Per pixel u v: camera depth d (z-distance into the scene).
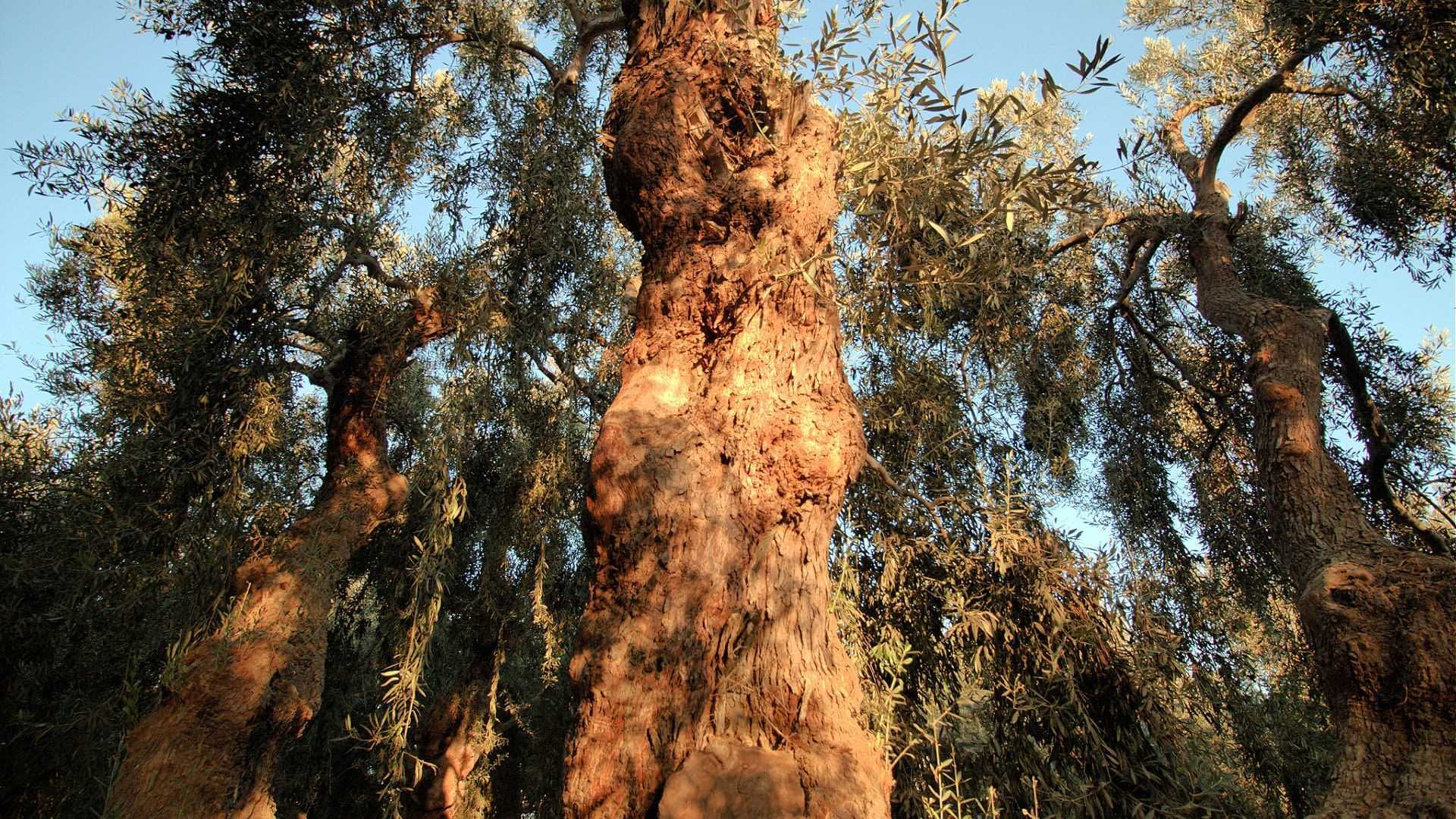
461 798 7.97
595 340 5.95
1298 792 4.41
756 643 2.36
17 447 4.64
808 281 2.54
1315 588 3.83
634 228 3.34
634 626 2.43
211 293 3.97
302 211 4.45
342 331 7.06
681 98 3.22
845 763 2.19
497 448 7.07
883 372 4.84
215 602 3.95
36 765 4.79
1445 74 4.45
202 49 4.29
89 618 4.02
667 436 2.71
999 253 4.45
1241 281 6.06
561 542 7.70
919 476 4.74
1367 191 5.38
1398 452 5.60
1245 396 6.03
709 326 3.00
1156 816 3.41
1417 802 3.01
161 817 4.34
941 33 2.21
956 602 4.05
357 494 6.34
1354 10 4.64
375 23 4.79
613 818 2.15
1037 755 3.81
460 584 8.10
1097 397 6.40
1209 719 4.52
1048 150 6.26
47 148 4.56
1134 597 4.37
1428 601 3.45
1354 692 3.51
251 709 4.84
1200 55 7.31
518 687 9.47
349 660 8.73
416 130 4.96
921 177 2.40
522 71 5.45
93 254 5.34
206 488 3.90
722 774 2.06
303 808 7.90
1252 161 7.01
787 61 2.97
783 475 2.66
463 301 4.52
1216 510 5.88
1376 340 5.80
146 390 4.15
